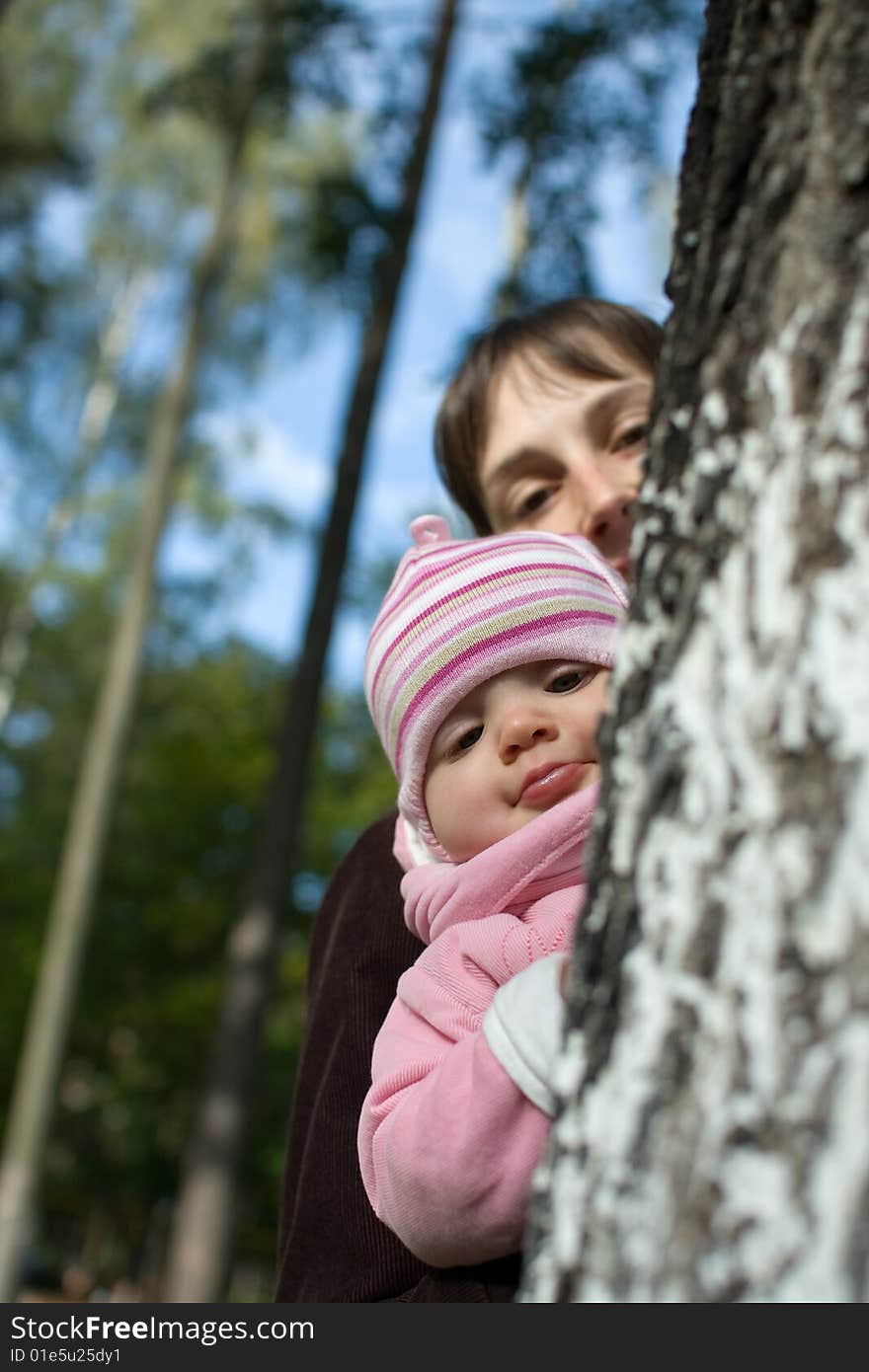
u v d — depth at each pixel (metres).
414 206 8.95
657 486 0.93
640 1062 0.77
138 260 17.89
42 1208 18.62
